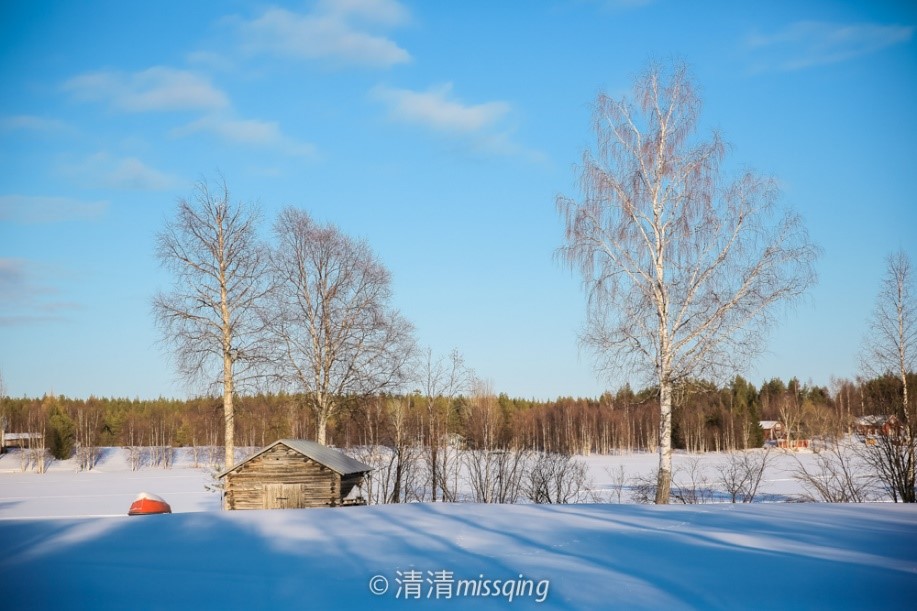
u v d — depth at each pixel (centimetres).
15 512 3950
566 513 1664
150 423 10281
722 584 955
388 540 1298
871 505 1844
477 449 3241
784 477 4466
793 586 943
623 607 854
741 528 1418
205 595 921
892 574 1005
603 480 4584
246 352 2970
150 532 1424
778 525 1455
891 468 2575
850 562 1084
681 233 2316
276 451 2569
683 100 2375
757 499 3130
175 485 5778
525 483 2892
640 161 2373
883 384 3100
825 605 858
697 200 2323
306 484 2539
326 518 1603
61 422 9781
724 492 3294
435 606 866
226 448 2956
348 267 3438
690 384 2295
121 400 13188
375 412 3550
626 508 1775
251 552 1198
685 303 2302
